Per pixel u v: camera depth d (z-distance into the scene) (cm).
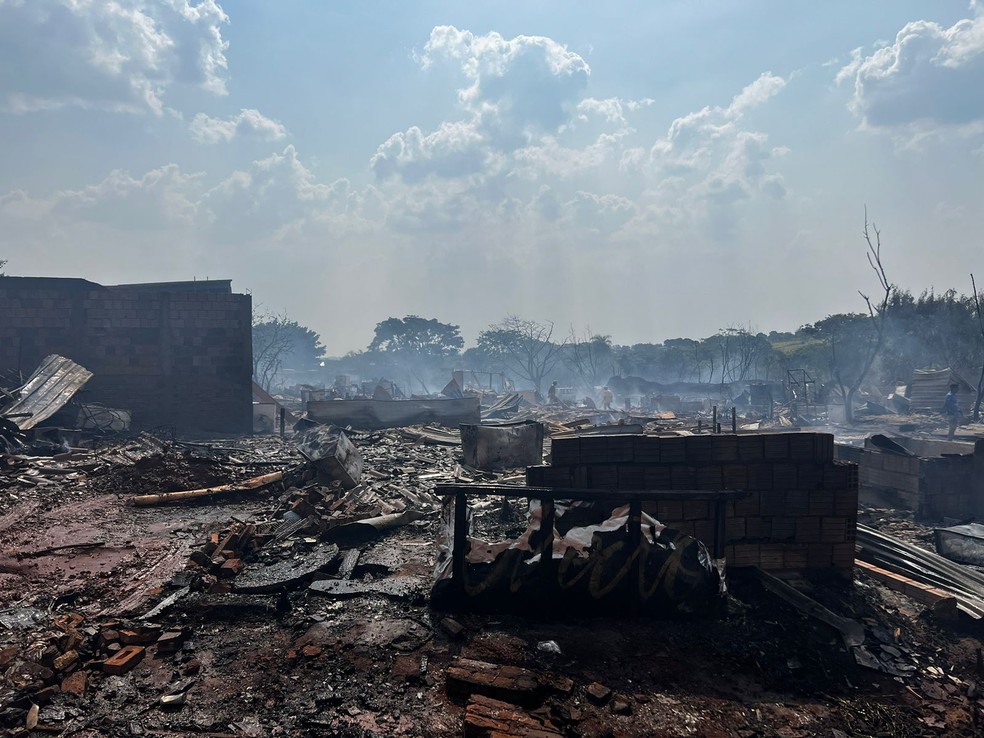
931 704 425
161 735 369
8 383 1892
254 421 2600
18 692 405
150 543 763
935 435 1895
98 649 474
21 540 772
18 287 2064
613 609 530
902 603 579
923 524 862
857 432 2073
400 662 453
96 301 2114
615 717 391
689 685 431
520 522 863
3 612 534
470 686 407
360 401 2220
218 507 993
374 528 813
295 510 904
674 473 628
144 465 1134
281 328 7938
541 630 506
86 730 373
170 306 2170
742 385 4941
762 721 396
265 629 518
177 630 505
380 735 371
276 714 391
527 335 7738
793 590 570
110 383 2125
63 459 1312
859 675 455
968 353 4450
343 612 543
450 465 1419
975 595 559
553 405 3922
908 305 4806
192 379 2189
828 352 5312
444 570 555
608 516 620
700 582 529
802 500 620
